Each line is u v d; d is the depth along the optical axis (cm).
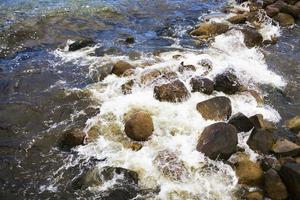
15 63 1171
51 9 1525
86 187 760
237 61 1202
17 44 1275
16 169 802
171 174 773
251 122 893
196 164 800
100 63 1170
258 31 1413
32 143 868
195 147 841
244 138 872
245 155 823
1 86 1059
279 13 1512
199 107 943
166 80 1027
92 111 960
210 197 739
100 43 1298
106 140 862
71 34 1352
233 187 760
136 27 1430
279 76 1147
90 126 902
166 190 750
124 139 865
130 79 1055
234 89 1022
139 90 1016
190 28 1434
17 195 745
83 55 1220
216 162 805
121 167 791
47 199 738
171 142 856
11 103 994
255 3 1620
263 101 1026
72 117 944
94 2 1622
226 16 1548
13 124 923
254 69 1170
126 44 1298
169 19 1509
